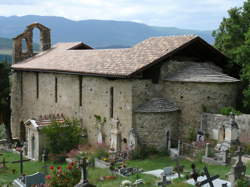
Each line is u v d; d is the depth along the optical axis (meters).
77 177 18.94
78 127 32.28
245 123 25.70
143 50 30.44
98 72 29.30
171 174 20.95
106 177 21.91
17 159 32.34
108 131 30.30
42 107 39.34
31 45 46.22
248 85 30.39
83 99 33.19
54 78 37.09
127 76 26.52
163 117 27.97
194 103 28.03
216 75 28.41
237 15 32.78
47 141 31.38
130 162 25.94
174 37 30.61
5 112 49.28
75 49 42.44
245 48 28.59
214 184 18.03
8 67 50.47
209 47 30.02
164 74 29.33
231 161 23.03
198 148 25.45
